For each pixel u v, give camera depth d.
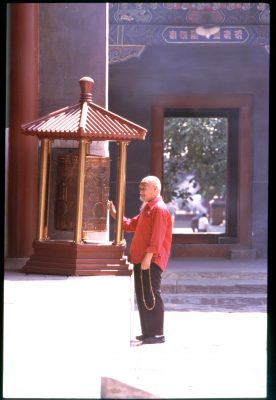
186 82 19.03
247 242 19.06
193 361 8.10
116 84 19.02
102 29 12.02
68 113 10.38
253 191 19.14
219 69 19.02
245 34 18.11
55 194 11.05
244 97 19.06
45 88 12.11
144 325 9.43
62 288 9.04
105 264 10.07
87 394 5.57
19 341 6.91
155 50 18.94
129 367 6.87
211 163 26.88
